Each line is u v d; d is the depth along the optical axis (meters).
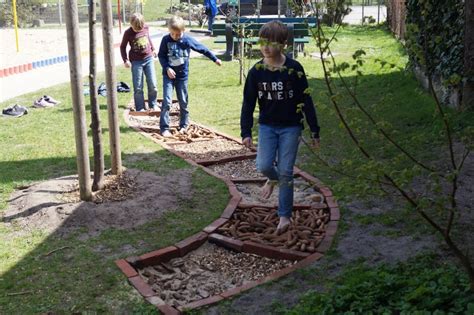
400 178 2.97
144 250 3.97
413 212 4.43
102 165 4.88
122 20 28.02
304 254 3.90
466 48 6.93
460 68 7.12
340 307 3.11
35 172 5.57
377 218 4.41
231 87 10.07
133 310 3.28
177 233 4.22
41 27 26.34
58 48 17.62
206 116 8.05
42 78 11.77
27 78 11.79
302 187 5.24
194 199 4.84
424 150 5.99
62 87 10.35
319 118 7.50
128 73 12.03
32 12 27.33
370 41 16.22
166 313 3.23
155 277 3.77
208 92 9.68
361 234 4.18
